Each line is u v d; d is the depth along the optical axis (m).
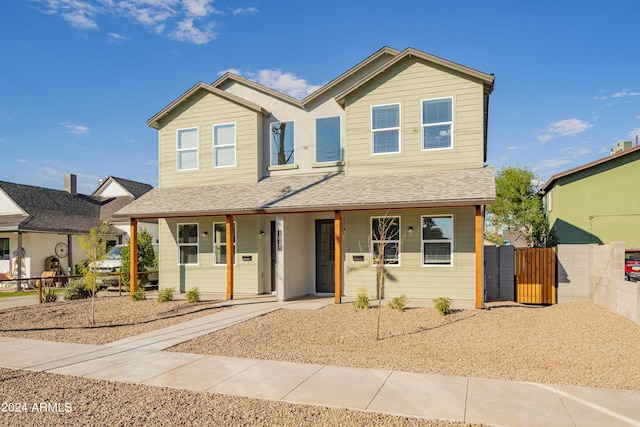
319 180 14.26
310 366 6.68
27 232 22.52
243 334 9.05
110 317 11.62
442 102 13.16
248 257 15.09
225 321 10.37
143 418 4.80
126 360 7.16
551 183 23.80
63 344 8.41
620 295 10.17
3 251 23.83
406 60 13.52
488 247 13.57
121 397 5.45
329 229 14.95
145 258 18.83
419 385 5.72
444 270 12.93
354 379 6.00
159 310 12.30
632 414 4.73
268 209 12.83
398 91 13.59
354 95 14.07
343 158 14.73
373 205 11.69
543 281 13.00
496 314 10.75
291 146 15.45
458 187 11.66
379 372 6.32
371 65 14.80
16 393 5.65
